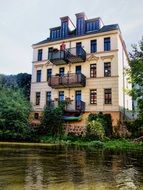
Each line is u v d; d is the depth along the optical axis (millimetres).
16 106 27578
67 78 31562
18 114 27297
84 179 5828
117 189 4852
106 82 30719
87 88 31719
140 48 24484
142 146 20766
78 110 30781
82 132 29000
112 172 6992
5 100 28000
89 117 29516
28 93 40000
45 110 30281
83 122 30641
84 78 31719
